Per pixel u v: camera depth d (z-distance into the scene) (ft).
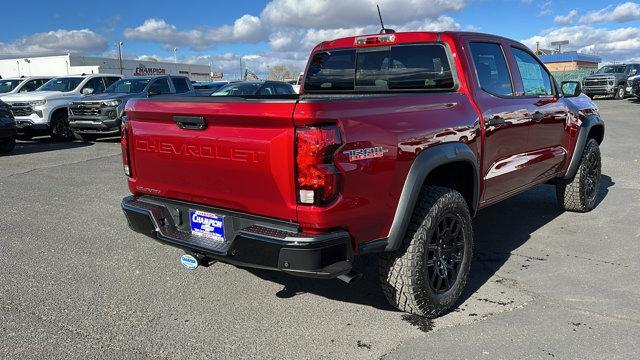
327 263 9.41
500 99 14.06
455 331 11.04
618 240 16.80
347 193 9.37
